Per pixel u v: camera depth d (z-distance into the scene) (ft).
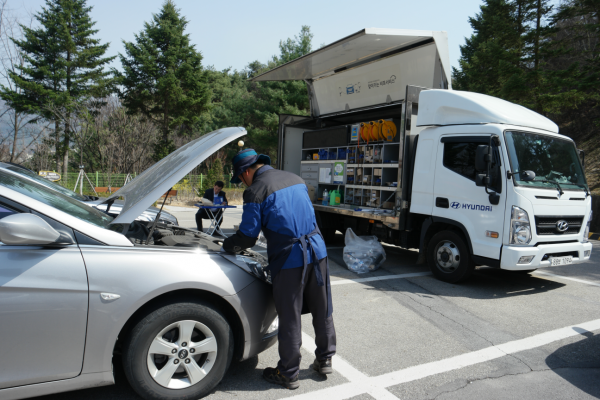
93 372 7.29
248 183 9.51
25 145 62.85
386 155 24.62
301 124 32.99
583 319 14.24
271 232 8.64
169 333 7.88
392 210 21.85
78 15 98.89
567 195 17.16
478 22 88.43
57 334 6.97
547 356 11.16
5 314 6.63
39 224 6.82
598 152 64.08
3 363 6.66
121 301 7.30
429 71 22.82
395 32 21.06
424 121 20.01
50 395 8.32
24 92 82.64
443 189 18.58
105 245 7.64
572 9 54.08
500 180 16.34
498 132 16.58
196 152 8.94
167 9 98.48
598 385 9.58
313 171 30.83
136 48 95.71
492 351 11.40
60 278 7.01
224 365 8.29
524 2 57.41
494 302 15.98
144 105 98.63
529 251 15.83
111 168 81.15
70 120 79.00
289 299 8.58
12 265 6.81
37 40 89.81
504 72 57.11
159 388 7.72
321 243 9.04
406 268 21.84
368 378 9.62
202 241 10.16
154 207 21.42
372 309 14.80
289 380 8.89
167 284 7.61
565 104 53.42
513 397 8.94
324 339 9.28
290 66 28.32
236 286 8.40
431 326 13.24
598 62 53.11
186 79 98.22
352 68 27.68
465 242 17.97
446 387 9.30
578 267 23.43
